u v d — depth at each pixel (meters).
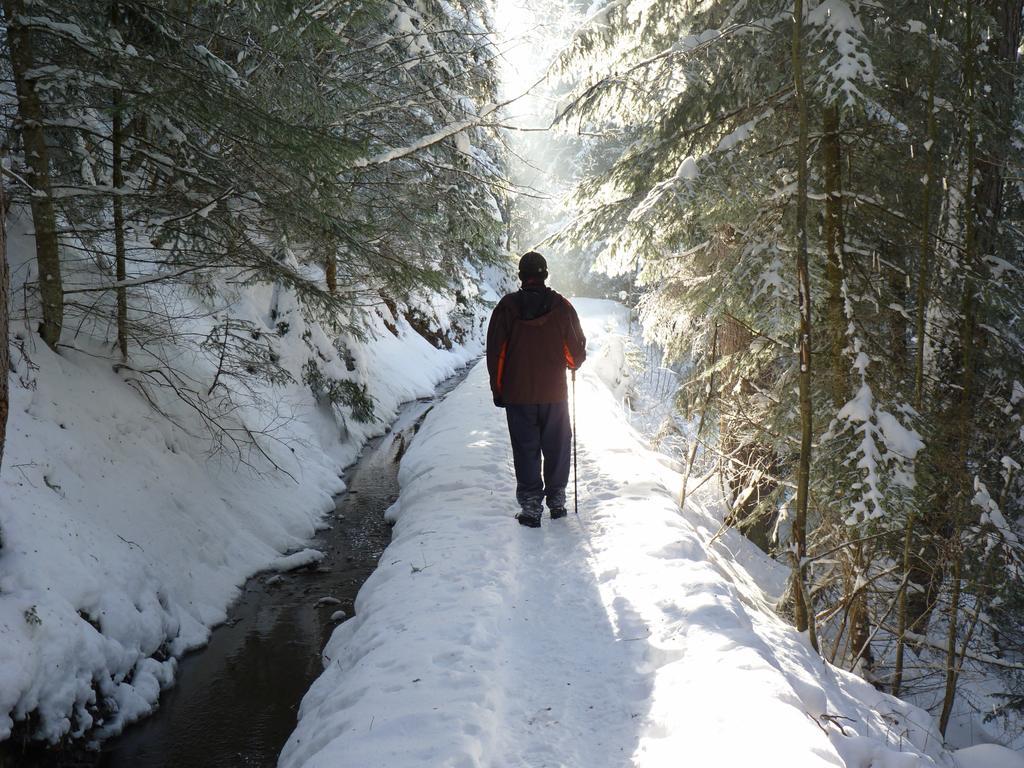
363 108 9.07
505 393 5.41
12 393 5.66
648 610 4.02
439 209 10.66
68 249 7.77
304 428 10.41
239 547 6.81
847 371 5.37
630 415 13.66
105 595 4.84
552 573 4.68
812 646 4.54
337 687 3.53
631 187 6.98
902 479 4.60
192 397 8.11
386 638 3.77
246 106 5.78
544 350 5.38
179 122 6.49
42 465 5.34
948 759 3.90
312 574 6.87
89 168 7.57
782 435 5.71
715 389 7.00
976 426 5.63
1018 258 6.60
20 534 4.58
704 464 8.88
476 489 6.52
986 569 5.14
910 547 5.12
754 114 5.98
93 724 4.26
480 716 2.96
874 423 4.76
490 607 4.05
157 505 6.27
